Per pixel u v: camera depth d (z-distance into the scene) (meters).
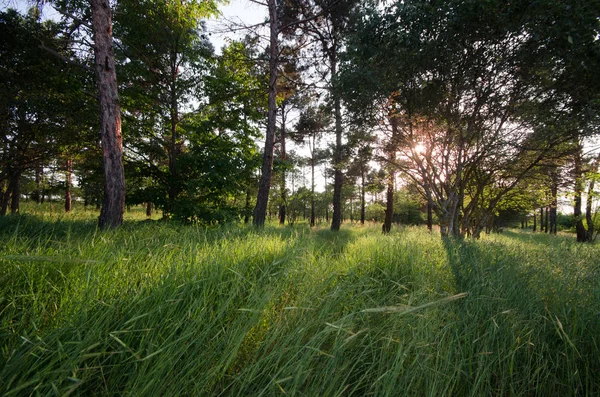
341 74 5.93
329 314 1.82
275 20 8.12
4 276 1.62
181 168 7.76
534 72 4.76
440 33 4.59
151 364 1.24
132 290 1.76
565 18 3.60
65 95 7.61
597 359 1.62
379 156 7.36
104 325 1.37
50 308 1.54
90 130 8.25
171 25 7.64
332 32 11.17
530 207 10.34
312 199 19.47
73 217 6.34
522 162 6.80
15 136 8.52
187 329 1.38
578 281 2.59
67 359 1.09
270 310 1.81
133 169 7.80
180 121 8.41
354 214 47.31
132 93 7.58
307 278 2.37
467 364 1.55
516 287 2.49
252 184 9.34
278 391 1.20
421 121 5.97
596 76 4.30
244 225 6.48
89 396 1.14
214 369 1.22
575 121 4.92
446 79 5.37
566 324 1.88
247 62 8.93
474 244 4.43
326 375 1.27
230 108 8.92
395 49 5.03
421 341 1.52
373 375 1.46
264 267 2.56
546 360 1.57
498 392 1.49
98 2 5.11
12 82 7.35
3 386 0.97
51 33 7.36
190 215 6.77
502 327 1.79
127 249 2.82
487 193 9.02
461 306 2.12
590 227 12.61
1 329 1.28
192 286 1.87
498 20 4.01
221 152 7.91
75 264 2.02
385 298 2.29
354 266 2.97
